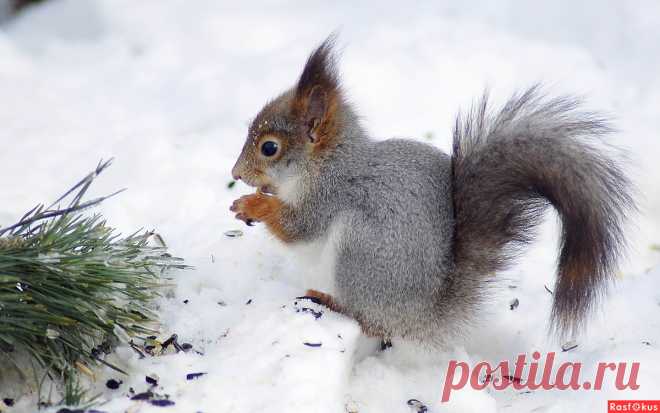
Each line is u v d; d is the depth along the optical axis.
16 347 4.54
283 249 5.82
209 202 6.84
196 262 5.74
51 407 4.22
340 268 5.14
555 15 10.66
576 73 9.22
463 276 5.05
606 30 10.29
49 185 7.13
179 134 8.25
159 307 5.19
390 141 5.45
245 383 4.48
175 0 11.23
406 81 8.98
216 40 10.16
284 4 11.17
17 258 4.42
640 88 9.12
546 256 6.33
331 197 5.32
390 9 10.81
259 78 9.10
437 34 9.91
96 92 9.17
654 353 4.95
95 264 4.62
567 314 4.84
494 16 10.70
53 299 4.43
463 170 5.07
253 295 5.46
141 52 10.12
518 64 9.35
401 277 5.01
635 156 7.55
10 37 10.80
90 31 10.91
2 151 7.70
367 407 4.80
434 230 5.04
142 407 4.24
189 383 4.46
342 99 5.52
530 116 5.04
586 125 4.95
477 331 5.49
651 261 6.56
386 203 5.07
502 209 4.98
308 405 4.36
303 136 5.42
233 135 8.05
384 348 5.37
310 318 5.00
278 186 5.54
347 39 9.84
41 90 9.04
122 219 6.50
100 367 4.61
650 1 10.42
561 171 4.77
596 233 4.73
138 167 7.39
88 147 7.81
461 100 8.80
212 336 4.96
